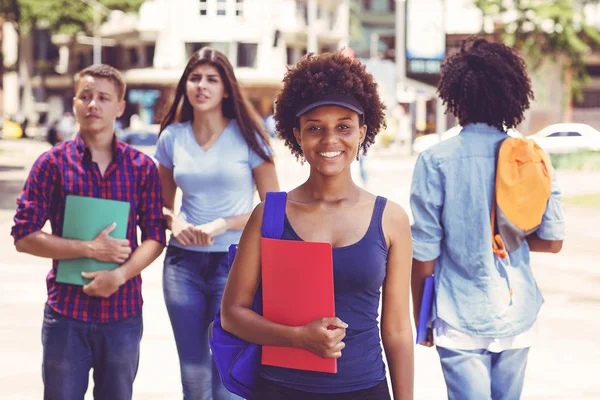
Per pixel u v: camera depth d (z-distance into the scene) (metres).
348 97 3.48
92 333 4.78
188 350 5.66
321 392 3.42
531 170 4.52
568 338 9.41
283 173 34.12
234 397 5.51
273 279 3.40
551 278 13.06
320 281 3.34
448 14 37.22
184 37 71.44
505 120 4.70
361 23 88.12
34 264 13.75
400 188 27.97
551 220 4.68
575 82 40.00
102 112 4.84
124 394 4.93
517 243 4.59
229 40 71.06
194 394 5.71
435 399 7.24
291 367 3.43
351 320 3.43
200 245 5.57
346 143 3.47
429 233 4.61
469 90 4.66
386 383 3.57
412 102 53.50
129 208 4.85
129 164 4.95
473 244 4.57
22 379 7.60
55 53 81.25
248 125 5.80
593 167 36.84
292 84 3.56
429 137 43.25
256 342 3.45
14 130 65.12
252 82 70.12
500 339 4.55
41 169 4.79
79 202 4.77
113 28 73.88
